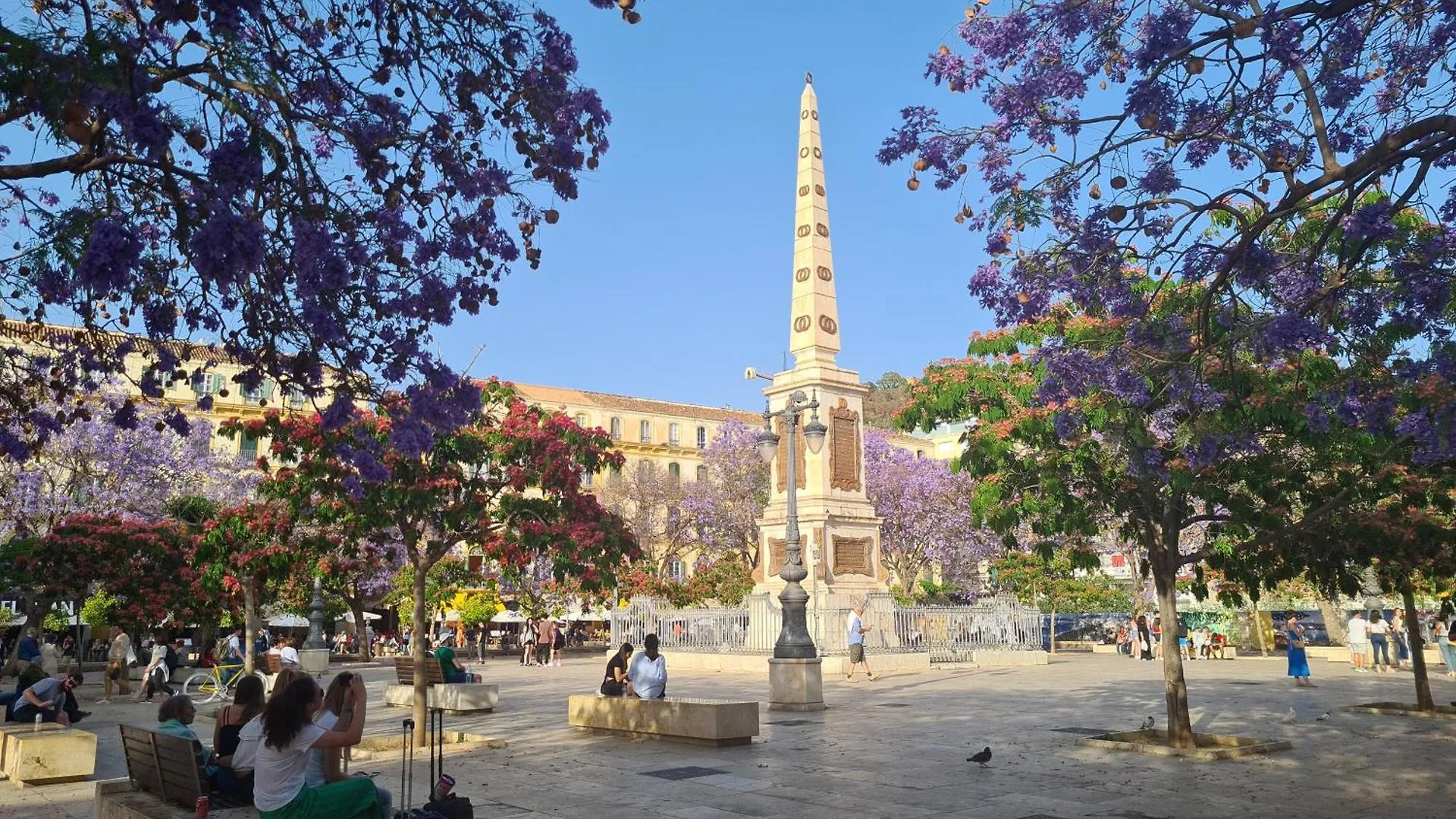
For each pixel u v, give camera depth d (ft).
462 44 23.07
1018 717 54.54
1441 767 36.83
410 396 24.45
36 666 53.16
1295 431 37.01
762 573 97.14
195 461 120.57
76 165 19.16
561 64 23.22
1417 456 29.99
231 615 98.48
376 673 109.91
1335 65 25.32
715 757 39.96
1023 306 29.53
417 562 43.55
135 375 128.16
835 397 97.04
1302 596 116.26
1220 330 29.43
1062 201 27.94
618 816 28.78
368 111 23.18
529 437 42.91
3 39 15.89
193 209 22.38
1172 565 41.98
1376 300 29.84
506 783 34.17
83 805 32.68
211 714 61.36
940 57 27.14
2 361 27.96
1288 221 32.09
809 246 99.60
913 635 98.27
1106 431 36.37
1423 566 44.91
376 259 24.12
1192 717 53.72
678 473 249.96
